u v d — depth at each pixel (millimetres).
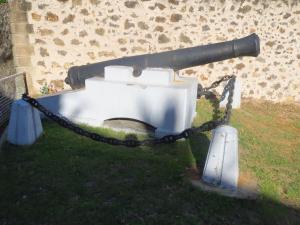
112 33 6648
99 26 6598
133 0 6480
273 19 6734
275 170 4191
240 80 6922
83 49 6711
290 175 4133
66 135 4477
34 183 3305
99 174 3482
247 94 7188
